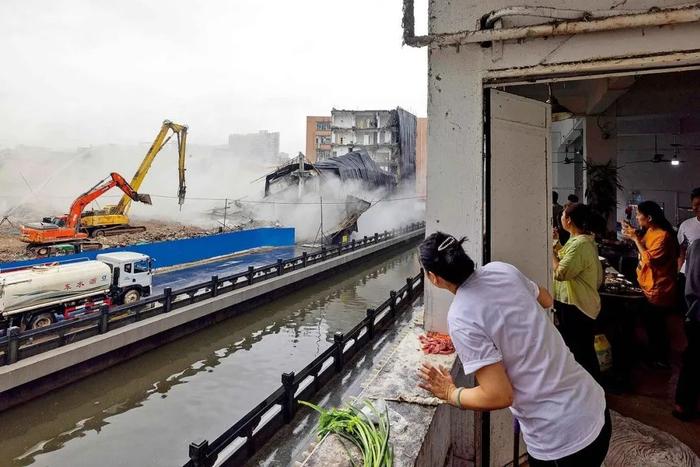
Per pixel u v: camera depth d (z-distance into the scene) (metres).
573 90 10.54
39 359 6.76
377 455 1.37
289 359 9.37
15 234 16.22
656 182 15.54
